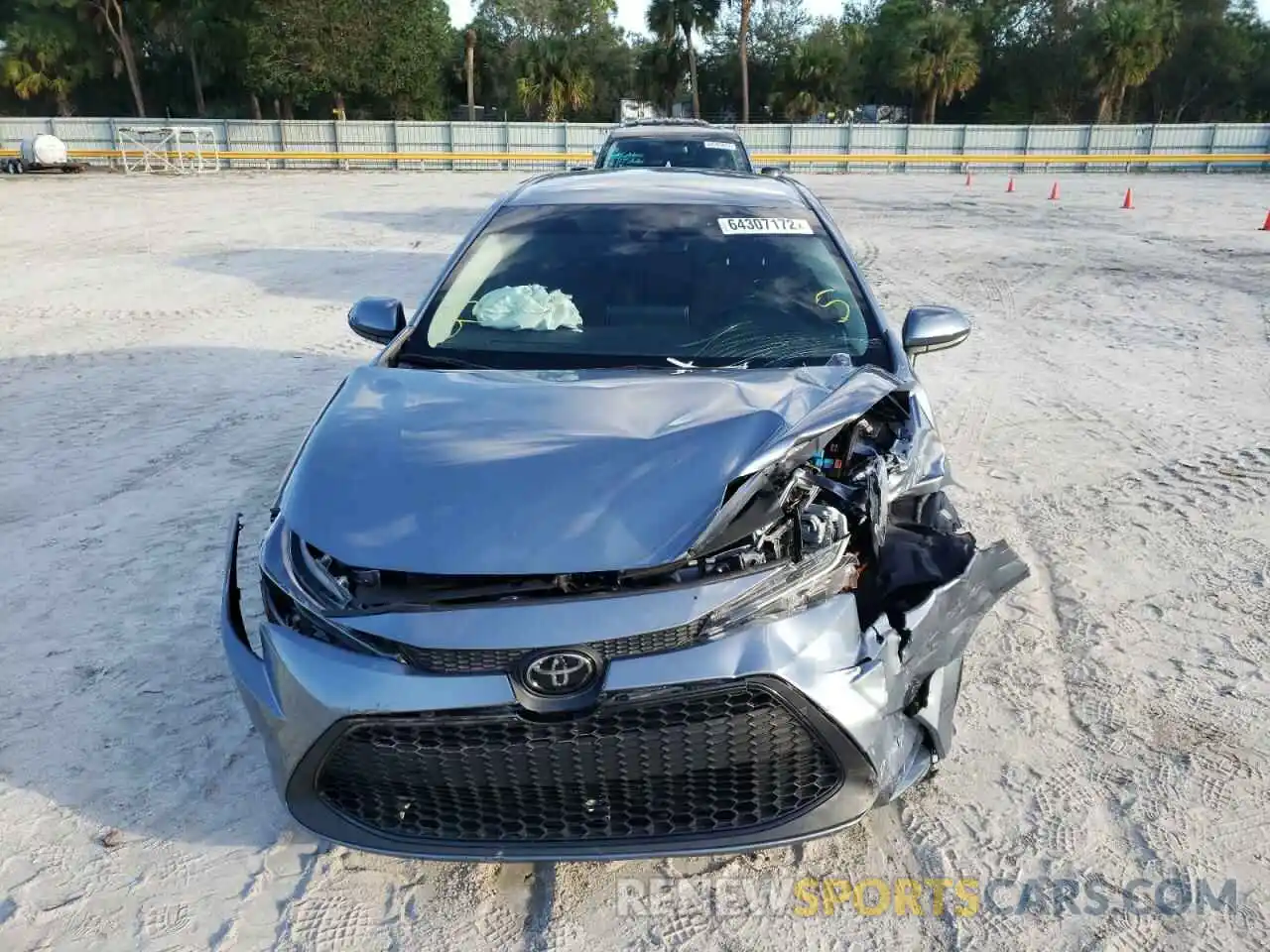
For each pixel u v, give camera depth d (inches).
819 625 93.0
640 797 93.0
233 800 120.4
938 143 1338.6
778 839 94.0
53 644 155.0
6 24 1943.9
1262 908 101.7
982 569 107.3
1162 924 100.1
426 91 1777.8
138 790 122.2
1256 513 198.1
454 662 89.4
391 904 104.4
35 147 1147.3
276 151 1354.6
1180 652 149.3
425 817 95.1
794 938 99.6
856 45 2186.3
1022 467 224.4
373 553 93.4
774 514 97.3
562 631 88.1
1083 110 2258.9
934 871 107.7
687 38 2089.1
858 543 106.2
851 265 154.7
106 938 100.7
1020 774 122.7
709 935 100.0
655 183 177.0
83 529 196.5
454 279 152.7
